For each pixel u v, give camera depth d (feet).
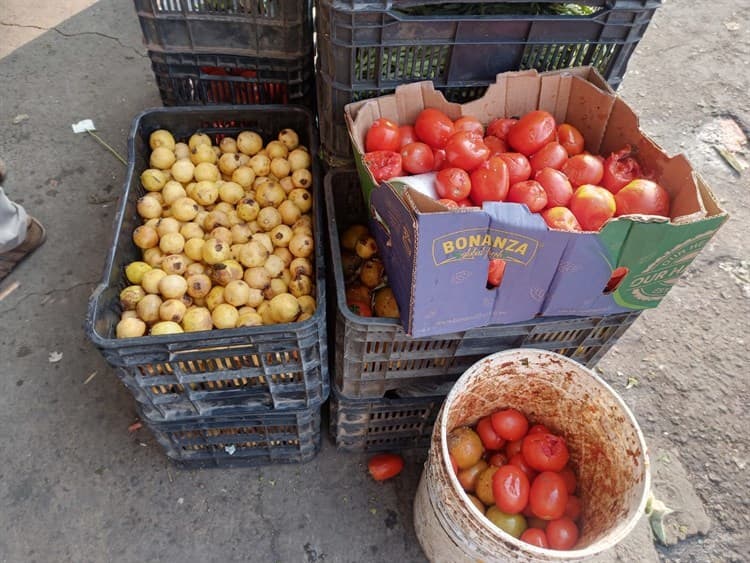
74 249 4.26
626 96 5.77
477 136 2.64
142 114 3.33
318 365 2.69
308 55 3.62
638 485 2.47
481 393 2.89
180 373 2.55
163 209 3.21
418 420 3.26
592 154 3.07
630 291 2.55
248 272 2.94
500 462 3.05
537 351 2.71
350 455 3.49
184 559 3.09
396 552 3.17
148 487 3.30
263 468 3.41
